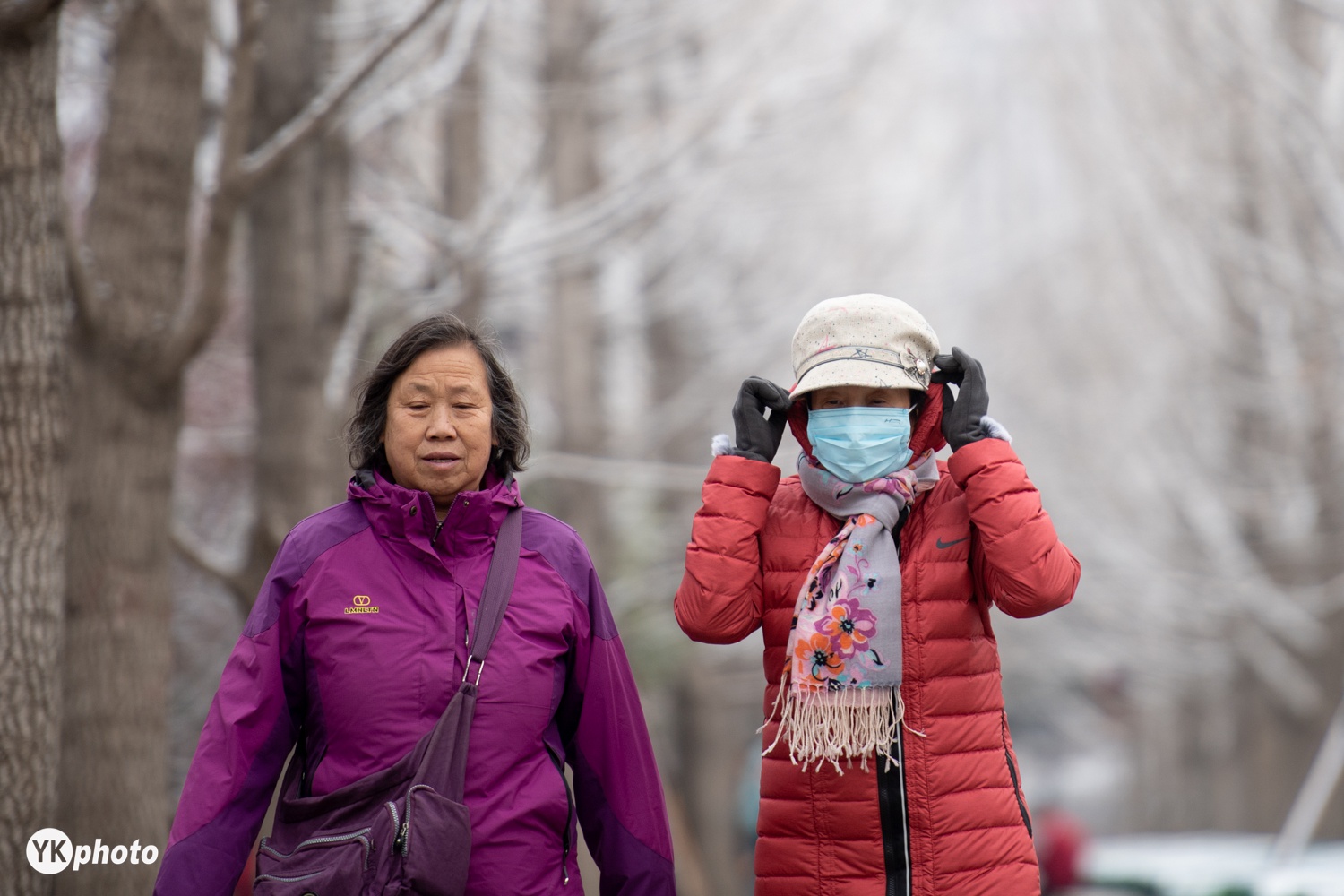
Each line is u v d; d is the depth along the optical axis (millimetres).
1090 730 73500
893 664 5273
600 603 5512
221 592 19156
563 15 18453
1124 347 34156
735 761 33875
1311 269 25578
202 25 9977
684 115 19797
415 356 5449
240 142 8977
